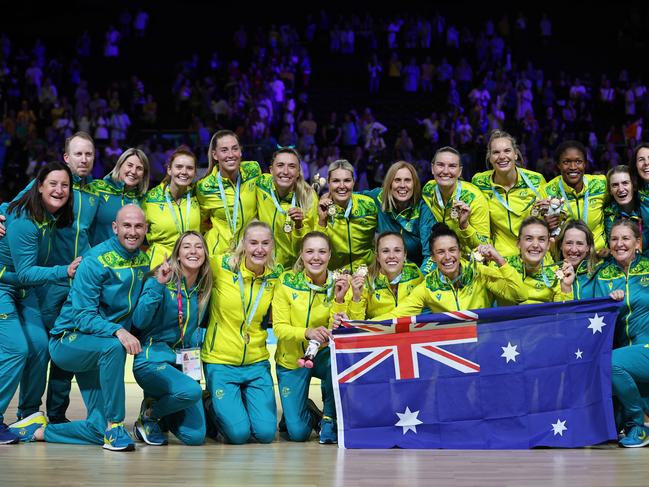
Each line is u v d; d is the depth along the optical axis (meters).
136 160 6.16
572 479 4.45
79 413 6.39
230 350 5.66
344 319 5.45
